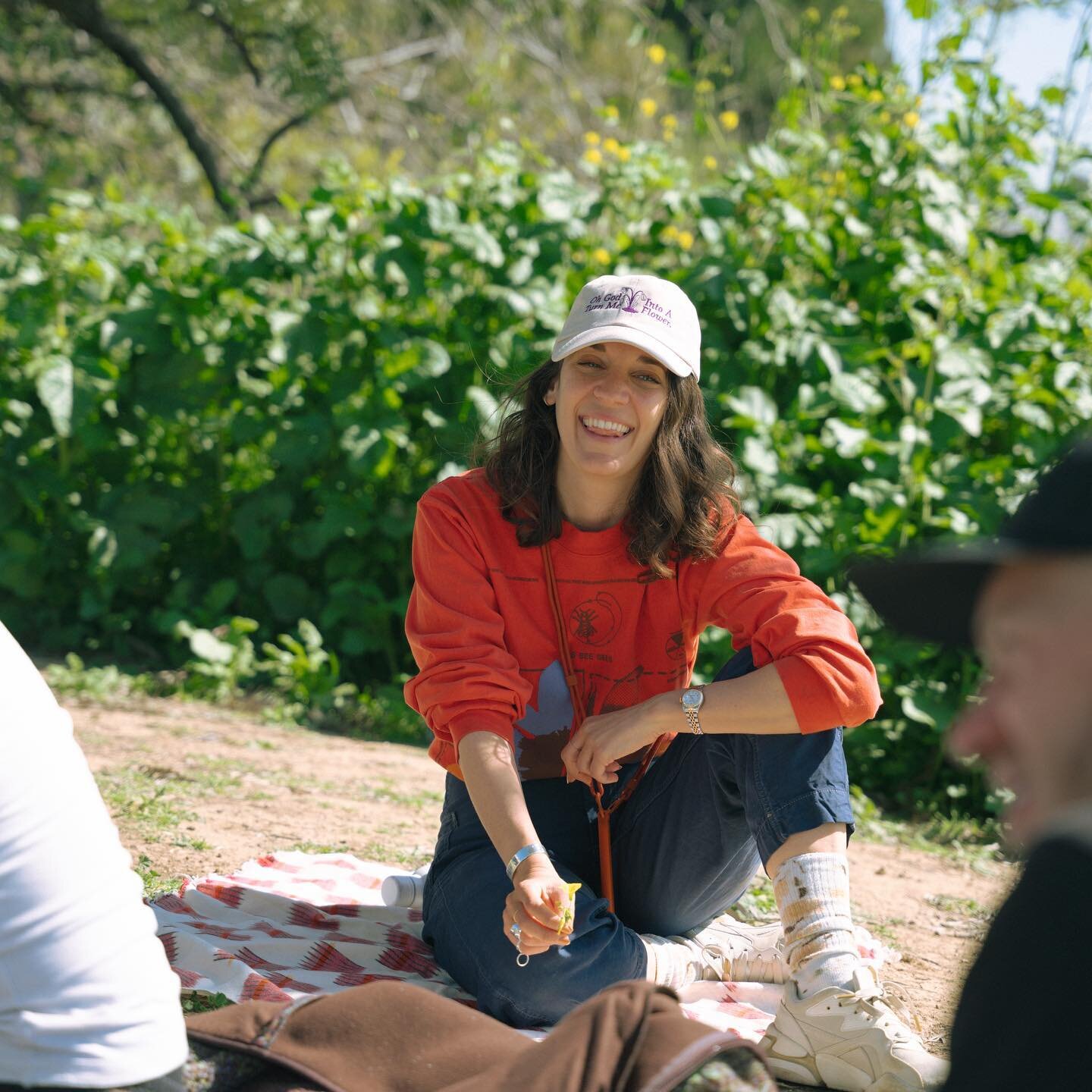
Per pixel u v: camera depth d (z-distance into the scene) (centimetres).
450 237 641
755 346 629
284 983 264
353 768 507
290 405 680
